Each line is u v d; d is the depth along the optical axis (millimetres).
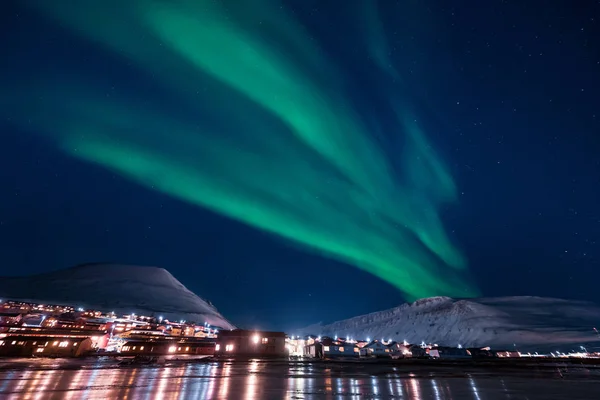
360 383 20391
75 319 86812
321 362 46281
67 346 50844
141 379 21172
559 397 15297
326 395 15820
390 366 38562
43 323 73312
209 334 97812
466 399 14836
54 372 24984
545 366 40281
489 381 21875
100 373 24562
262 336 64562
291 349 85188
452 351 84000
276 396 15367
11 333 58594
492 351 85438
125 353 58531
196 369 29547
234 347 62594
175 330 90875
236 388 17656
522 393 16562
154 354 60406
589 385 19719
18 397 14547
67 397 14586
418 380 22281
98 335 66312
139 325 92625
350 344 80750
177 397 14828
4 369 27062
